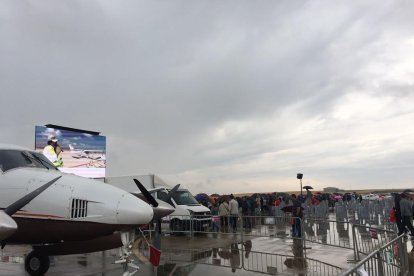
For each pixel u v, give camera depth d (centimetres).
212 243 1456
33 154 966
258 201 2788
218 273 922
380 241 1083
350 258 1091
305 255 1154
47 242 853
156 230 1054
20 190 838
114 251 1317
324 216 2220
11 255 1312
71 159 2550
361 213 2033
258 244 1408
